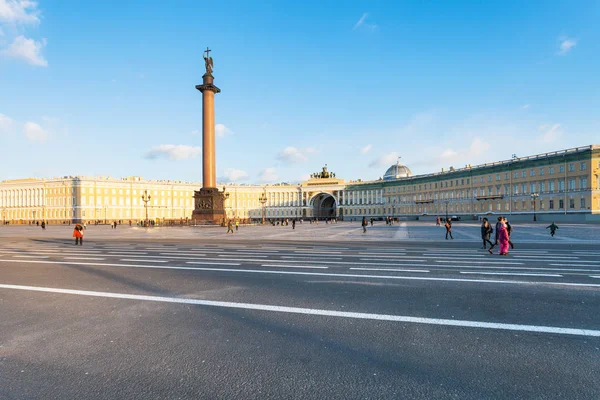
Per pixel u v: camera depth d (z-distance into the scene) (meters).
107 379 4.48
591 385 4.25
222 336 5.88
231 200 131.88
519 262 13.75
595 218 58.94
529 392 4.09
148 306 7.71
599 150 62.16
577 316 6.79
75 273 11.95
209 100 57.50
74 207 102.44
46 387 4.30
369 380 4.38
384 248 19.84
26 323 6.65
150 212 114.50
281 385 4.27
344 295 8.53
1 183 116.44
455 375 4.49
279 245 22.48
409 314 6.97
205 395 4.07
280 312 7.16
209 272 11.91
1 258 16.48
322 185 133.50
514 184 76.94
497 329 6.11
